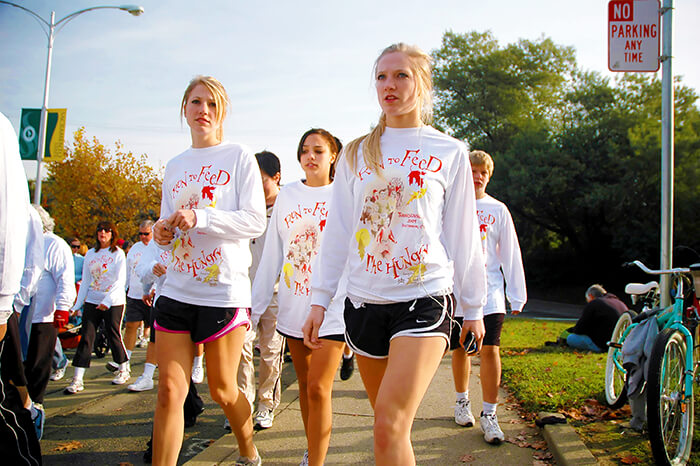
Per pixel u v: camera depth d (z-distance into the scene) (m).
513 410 4.51
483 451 3.64
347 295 2.43
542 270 32.69
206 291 2.97
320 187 3.71
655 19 4.62
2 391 2.88
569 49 34.31
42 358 4.71
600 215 28.00
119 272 6.48
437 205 2.35
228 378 3.08
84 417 5.11
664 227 4.49
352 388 5.31
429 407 4.62
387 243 2.31
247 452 3.31
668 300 4.39
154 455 2.79
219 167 3.14
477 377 5.73
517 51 34.16
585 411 4.24
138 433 4.62
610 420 4.02
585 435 3.71
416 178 2.33
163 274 4.77
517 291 4.17
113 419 5.04
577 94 29.73
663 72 4.60
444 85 34.38
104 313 6.49
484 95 33.75
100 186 28.73
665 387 3.32
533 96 34.16
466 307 2.47
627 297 28.06
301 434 4.06
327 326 3.10
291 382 5.99
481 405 4.68
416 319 2.20
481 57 34.25
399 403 2.04
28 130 16.23
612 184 26.22
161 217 3.25
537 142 28.58
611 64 4.65
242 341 3.14
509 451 3.63
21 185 2.50
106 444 4.35
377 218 2.35
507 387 5.21
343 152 2.55
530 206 28.89
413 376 2.09
